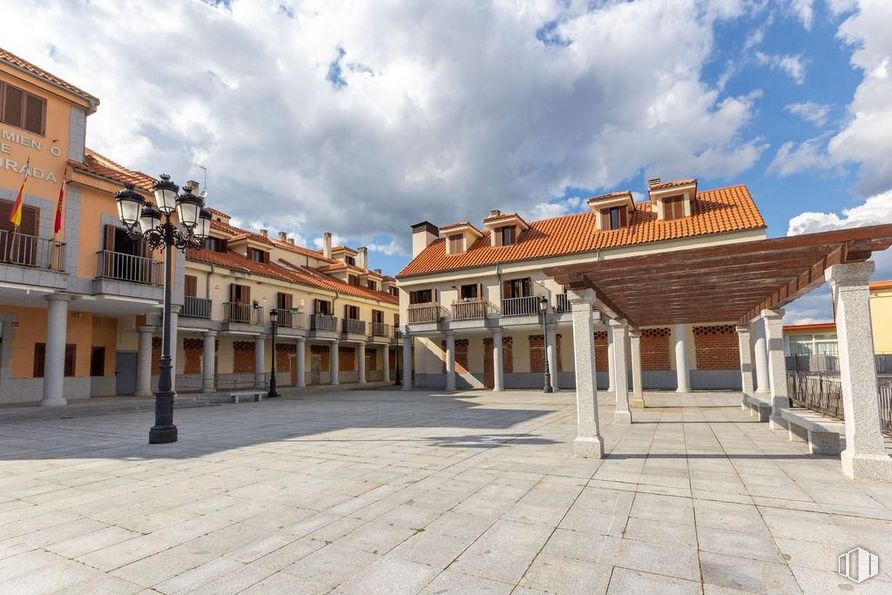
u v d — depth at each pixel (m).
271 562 3.36
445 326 25.45
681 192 22.17
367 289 37.88
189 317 21.25
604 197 23.61
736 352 20.61
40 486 5.55
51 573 3.22
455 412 13.91
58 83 14.84
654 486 5.21
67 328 16.86
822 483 5.24
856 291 5.53
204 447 8.11
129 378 20.31
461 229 28.16
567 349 24.62
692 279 7.39
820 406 10.00
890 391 7.77
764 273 7.05
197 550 3.59
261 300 26.19
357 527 4.04
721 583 2.98
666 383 21.75
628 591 2.89
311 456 7.18
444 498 4.84
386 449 7.70
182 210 9.23
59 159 14.95
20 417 12.51
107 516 4.42
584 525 4.01
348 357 35.09
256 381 25.03
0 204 13.57
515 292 25.09
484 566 3.25
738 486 5.16
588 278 7.19
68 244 14.72
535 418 12.00
